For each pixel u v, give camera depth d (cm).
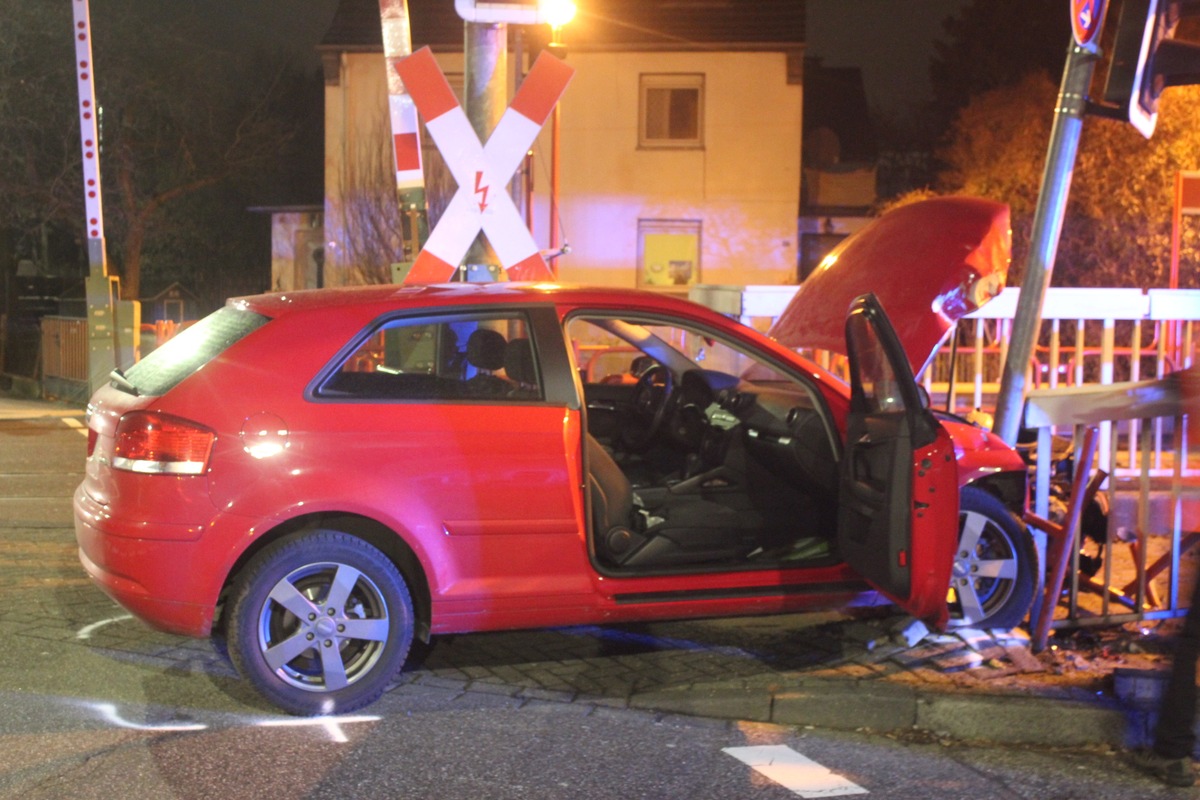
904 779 425
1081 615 571
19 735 451
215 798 400
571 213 2677
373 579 478
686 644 565
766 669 525
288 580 470
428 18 2709
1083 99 590
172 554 455
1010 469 555
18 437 1327
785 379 658
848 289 665
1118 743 458
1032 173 2316
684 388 636
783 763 438
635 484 631
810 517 583
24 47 2452
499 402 496
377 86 2725
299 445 467
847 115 3494
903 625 551
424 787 411
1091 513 607
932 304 636
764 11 2656
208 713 478
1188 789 420
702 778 423
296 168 3528
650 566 529
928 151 3259
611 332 659
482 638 577
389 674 484
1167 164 1934
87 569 486
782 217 2656
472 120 807
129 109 2852
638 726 472
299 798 401
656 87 2647
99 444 492
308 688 475
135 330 1463
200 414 461
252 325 488
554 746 450
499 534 491
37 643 559
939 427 477
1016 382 611
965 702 468
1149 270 1986
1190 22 1617
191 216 3456
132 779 414
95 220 1341
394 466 477
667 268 2686
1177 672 421
